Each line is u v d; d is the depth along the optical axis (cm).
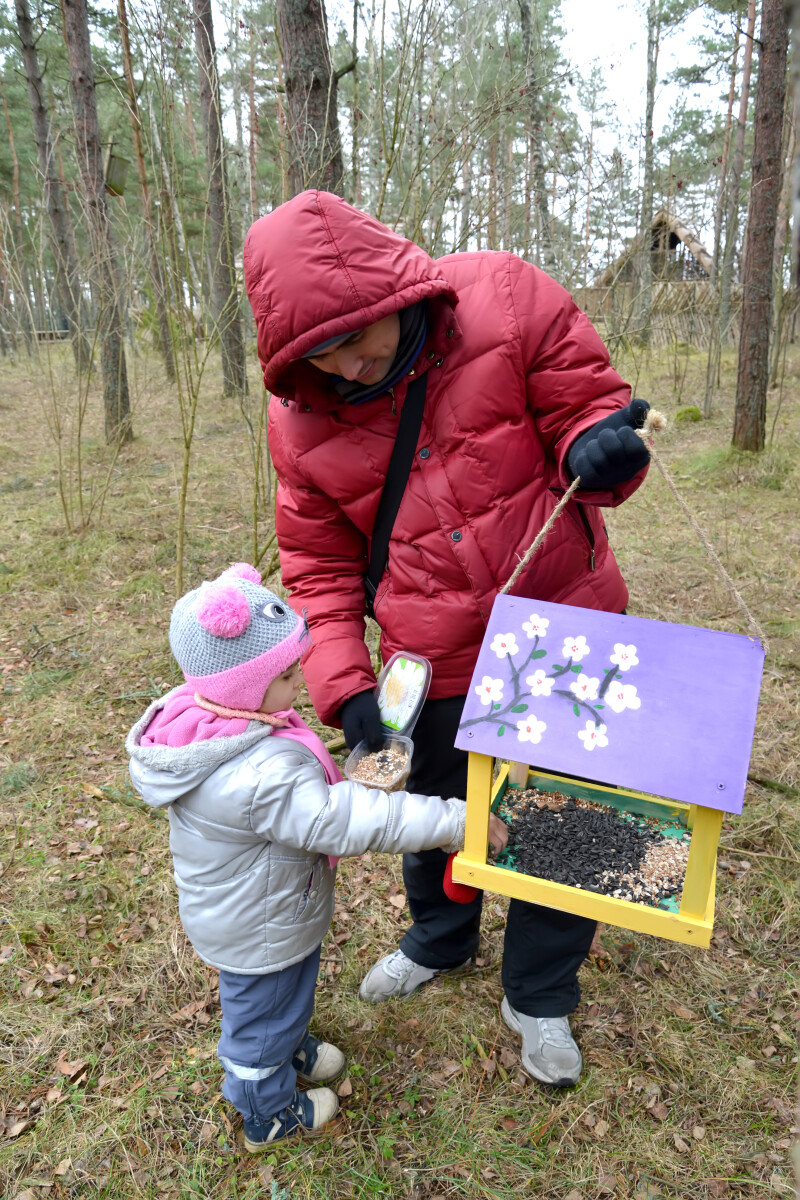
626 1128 175
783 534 548
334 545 172
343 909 245
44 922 242
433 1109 182
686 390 1084
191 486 694
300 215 124
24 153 1756
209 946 152
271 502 598
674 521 593
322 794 140
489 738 125
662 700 118
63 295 616
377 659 388
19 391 1123
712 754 112
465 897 142
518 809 157
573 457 132
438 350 142
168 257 369
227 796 139
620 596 168
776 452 718
